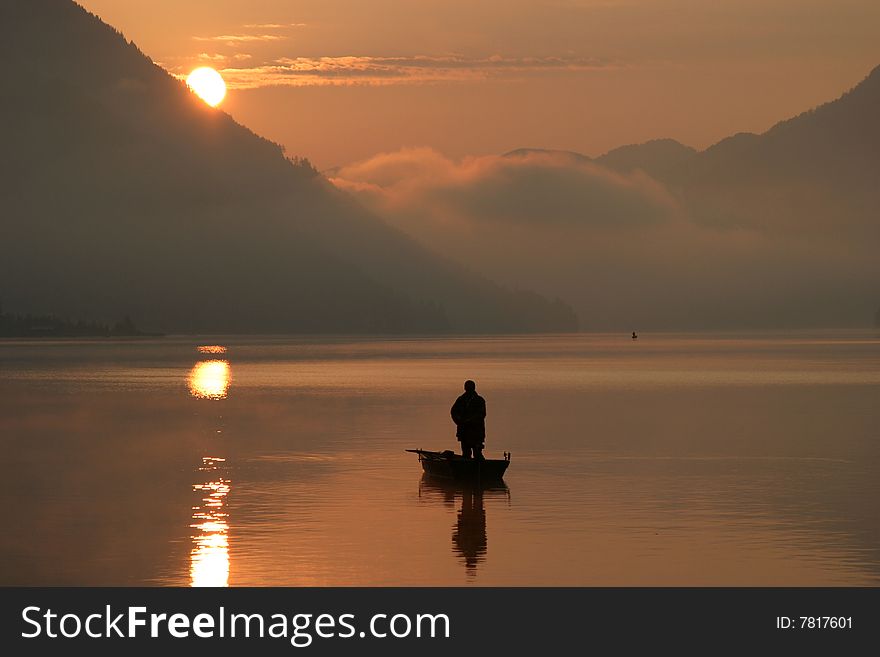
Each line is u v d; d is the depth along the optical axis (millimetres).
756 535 36688
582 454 58344
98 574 32125
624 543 35594
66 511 41406
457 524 38750
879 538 36125
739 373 157000
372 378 145750
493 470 47750
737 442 63906
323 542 35906
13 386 127062
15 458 57406
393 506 42469
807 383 128750
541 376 150625
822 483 47594
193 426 75438
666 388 120125
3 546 35375
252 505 42688
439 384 129750
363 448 61719
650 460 55688
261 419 80875
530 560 33438
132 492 45938
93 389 120875
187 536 36812
